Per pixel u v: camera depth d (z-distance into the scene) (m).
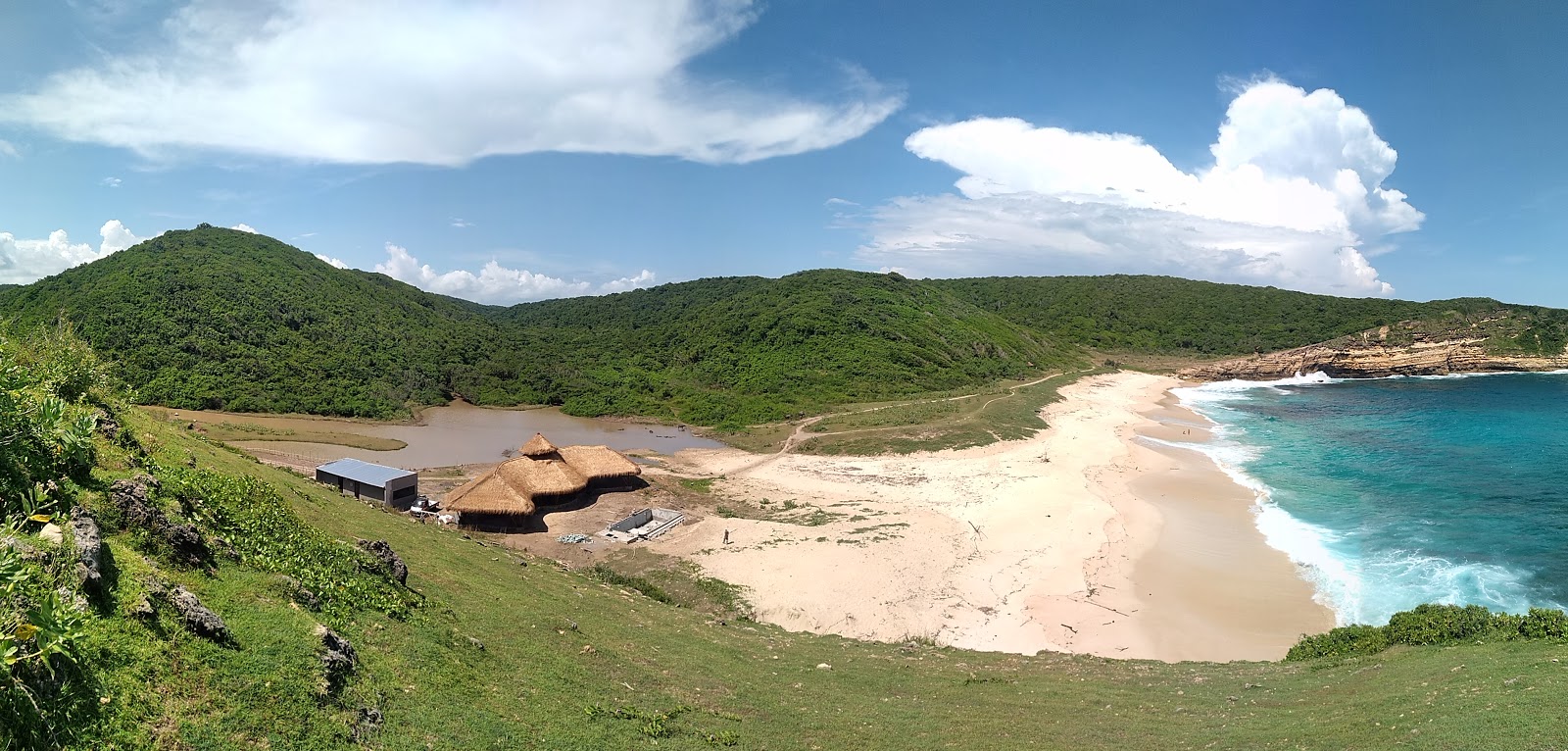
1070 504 46.28
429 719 11.55
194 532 12.75
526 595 21.86
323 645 11.41
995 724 17.12
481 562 24.89
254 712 9.34
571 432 76.94
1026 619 30.56
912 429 70.88
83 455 11.45
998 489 50.66
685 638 22.53
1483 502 45.50
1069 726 17.00
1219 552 37.94
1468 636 21.61
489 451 65.31
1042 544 39.03
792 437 71.62
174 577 11.29
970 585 33.78
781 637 26.38
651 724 14.31
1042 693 20.22
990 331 130.12
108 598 9.32
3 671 6.78
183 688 8.93
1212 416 84.94
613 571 34.88
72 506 10.45
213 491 16.66
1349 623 29.59
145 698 8.38
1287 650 27.55
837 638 27.56
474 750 11.18
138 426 20.36
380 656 12.86
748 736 15.01
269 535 15.79
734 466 60.72
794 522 43.38
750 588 32.88
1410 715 15.16
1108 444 66.38
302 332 88.88
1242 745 15.19
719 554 37.22
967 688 20.67
